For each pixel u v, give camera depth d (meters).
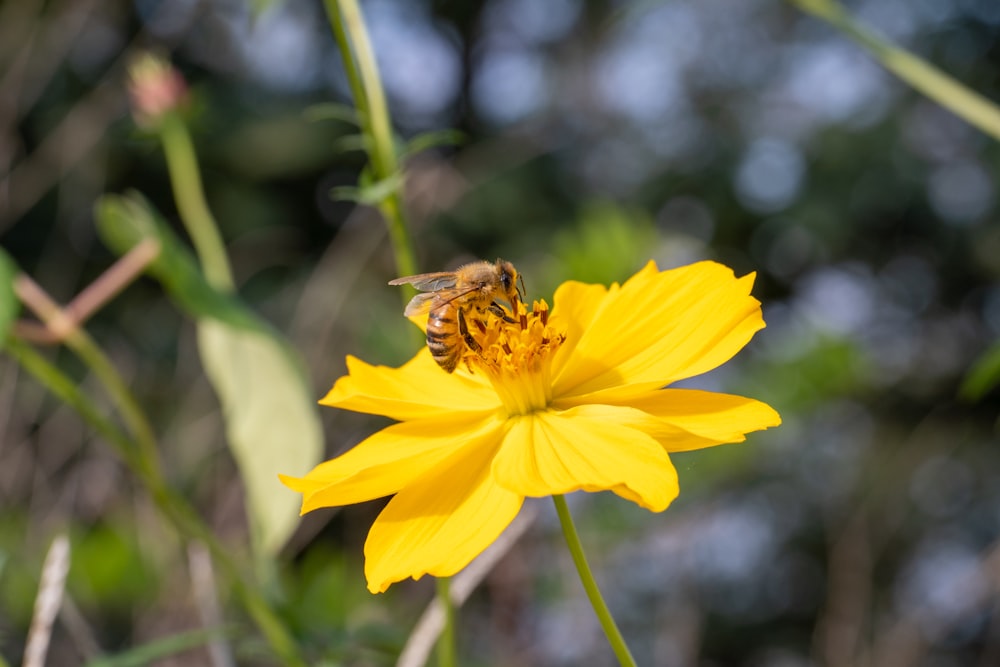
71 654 0.43
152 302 0.71
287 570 0.42
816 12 0.32
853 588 0.48
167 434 0.54
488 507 0.23
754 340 0.51
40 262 0.69
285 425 0.31
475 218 0.79
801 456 0.56
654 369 0.25
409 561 0.23
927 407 0.77
